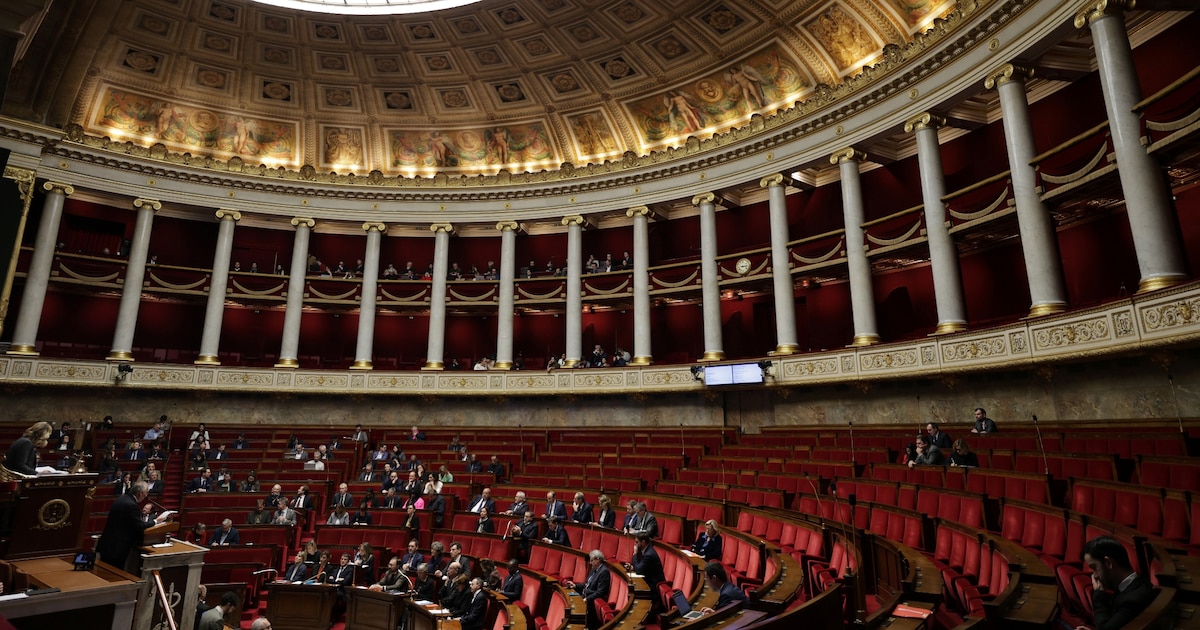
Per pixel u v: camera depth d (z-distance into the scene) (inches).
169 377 846.5
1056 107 605.3
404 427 889.5
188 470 664.4
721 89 840.9
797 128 740.0
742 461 571.5
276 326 1019.9
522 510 522.9
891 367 610.5
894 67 641.6
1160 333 398.6
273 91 948.0
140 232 880.9
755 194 893.8
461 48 895.1
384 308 982.4
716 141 813.2
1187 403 410.6
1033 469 375.9
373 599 392.5
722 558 340.8
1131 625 118.3
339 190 965.2
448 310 1002.1
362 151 1010.7
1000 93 551.5
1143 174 428.1
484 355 1031.6
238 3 828.6
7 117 420.8
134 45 855.7
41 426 255.4
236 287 923.4
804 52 754.8
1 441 724.0
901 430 576.1
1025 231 518.6
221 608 326.6
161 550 249.8
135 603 201.8
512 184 945.5
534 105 949.2
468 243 1044.5
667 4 781.9
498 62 909.2
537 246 1032.8
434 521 532.4
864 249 676.1
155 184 899.4
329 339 1029.8
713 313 797.9
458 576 358.9
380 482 652.7
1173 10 480.1
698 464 616.7
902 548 253.9
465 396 895.7
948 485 382.0
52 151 832.3
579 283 903.1
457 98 960.9
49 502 233.3
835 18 710.5
